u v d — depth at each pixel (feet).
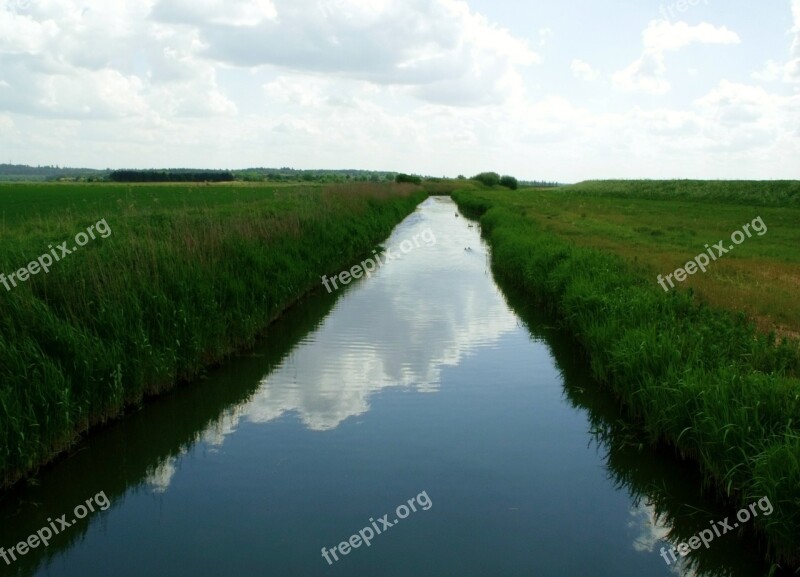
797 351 26.32
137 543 17.52
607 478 21.26
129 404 26.50
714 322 29.27
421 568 16.25
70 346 23.75
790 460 16.03
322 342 37.65
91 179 339.57
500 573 16.07
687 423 21.31
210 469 21.79
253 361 33.65
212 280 35.27
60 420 21.83
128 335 26.89
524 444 23.76
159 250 34.14
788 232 92.68
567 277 43.29
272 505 19.40
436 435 24.44
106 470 21.93
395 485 20.66
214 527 18.24
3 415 19.85
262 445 23.62
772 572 15.94
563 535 17.92
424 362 33.73
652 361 24.79
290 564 16.43
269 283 41.78
